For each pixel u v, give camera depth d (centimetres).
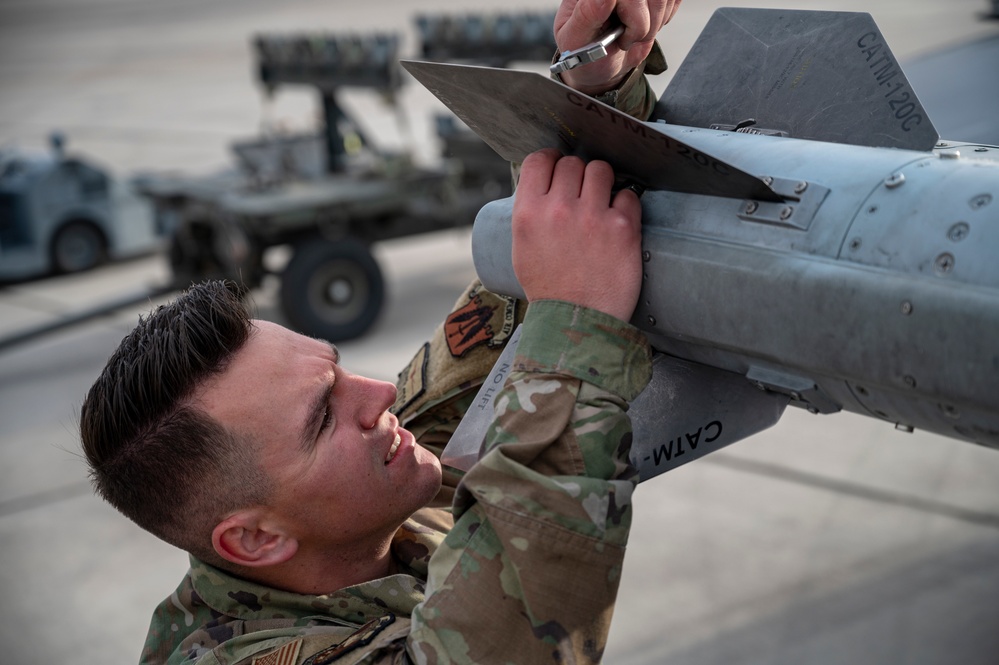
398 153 558
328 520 92
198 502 90
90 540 345
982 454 358
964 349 62
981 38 195
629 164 81
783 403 88
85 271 689
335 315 500
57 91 1638
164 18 2670
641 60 94
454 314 119
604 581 81
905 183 68
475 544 82
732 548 307
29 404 470
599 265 81
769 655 253
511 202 93
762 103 90
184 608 101
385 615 91
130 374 90
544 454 81
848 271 67
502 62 491
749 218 75
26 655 283
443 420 118
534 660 80
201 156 1051
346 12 2333
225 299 91
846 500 331
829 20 87
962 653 247
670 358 91
